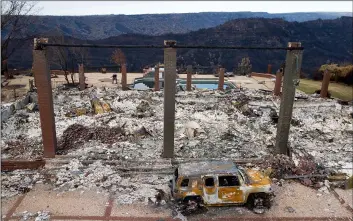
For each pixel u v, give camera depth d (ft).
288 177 44.78
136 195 40.09
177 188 36.73
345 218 36.52
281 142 49.57
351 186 33.32
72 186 41.88
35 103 72.54
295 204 39.01
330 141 58.49
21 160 46.83
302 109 78.84
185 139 55.77
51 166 46.83
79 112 69.21
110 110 71.05
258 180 38.11
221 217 36.14
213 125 63.67
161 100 83.15
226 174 36.58
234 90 99.40
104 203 38.55
